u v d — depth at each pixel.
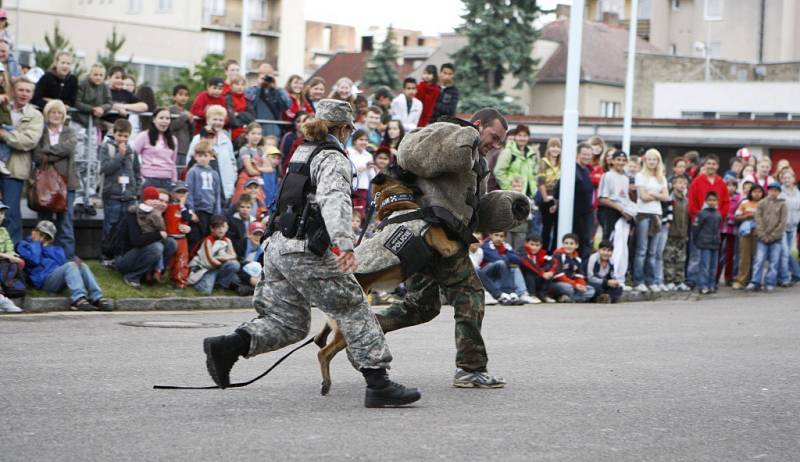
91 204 15.45
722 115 53.91
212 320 12.61
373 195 7.82
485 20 56.62
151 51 57.97
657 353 10.57
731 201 21.11
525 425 6.73
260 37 76.25
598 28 75.44
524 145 17.28
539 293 16.84
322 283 6.99
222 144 15.41
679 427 6.88
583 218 18.12
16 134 13.26
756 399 8.02
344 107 7.17
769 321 14.24
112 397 7.34
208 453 5.73
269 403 7.27
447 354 9.99
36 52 37.72
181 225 14.28
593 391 8.14
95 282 13.17
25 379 7.95
